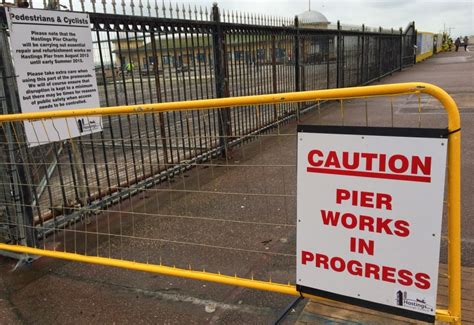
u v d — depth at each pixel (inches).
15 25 139.1
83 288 133.2
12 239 153.2
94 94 172.1
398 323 98.9
